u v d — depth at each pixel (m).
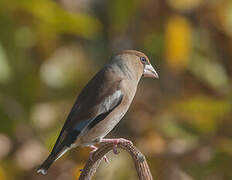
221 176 12.09
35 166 12.61
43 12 12.27
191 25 13.43
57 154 10.55
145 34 14.02
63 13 12.33
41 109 13.19
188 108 12.62
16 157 12.70
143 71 11.55
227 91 13.30
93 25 12.51
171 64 13.04
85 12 14.61
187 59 12.99
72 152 12.55
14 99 12.66
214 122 12.51
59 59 13.74
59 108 13.38
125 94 10.99
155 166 12.36
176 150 12.40
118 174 12.20
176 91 13.94
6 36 12.35
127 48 14.67
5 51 12.37
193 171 12.12
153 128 12.89
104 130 10.86
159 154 12.43
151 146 12.55
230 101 12.70
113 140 10.62
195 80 13.63
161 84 14.05
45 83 13.46
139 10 13.79
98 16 15.16
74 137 10.59
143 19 14.01
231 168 11.88
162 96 13.72
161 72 14.05
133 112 13.36
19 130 12.84
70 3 14.11
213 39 13.70
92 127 10.72
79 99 10.91
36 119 12.88
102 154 9.05
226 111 12.49
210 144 12.32
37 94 12.89
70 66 13.88
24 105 12.71
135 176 12.22
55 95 13.55
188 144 12.41
